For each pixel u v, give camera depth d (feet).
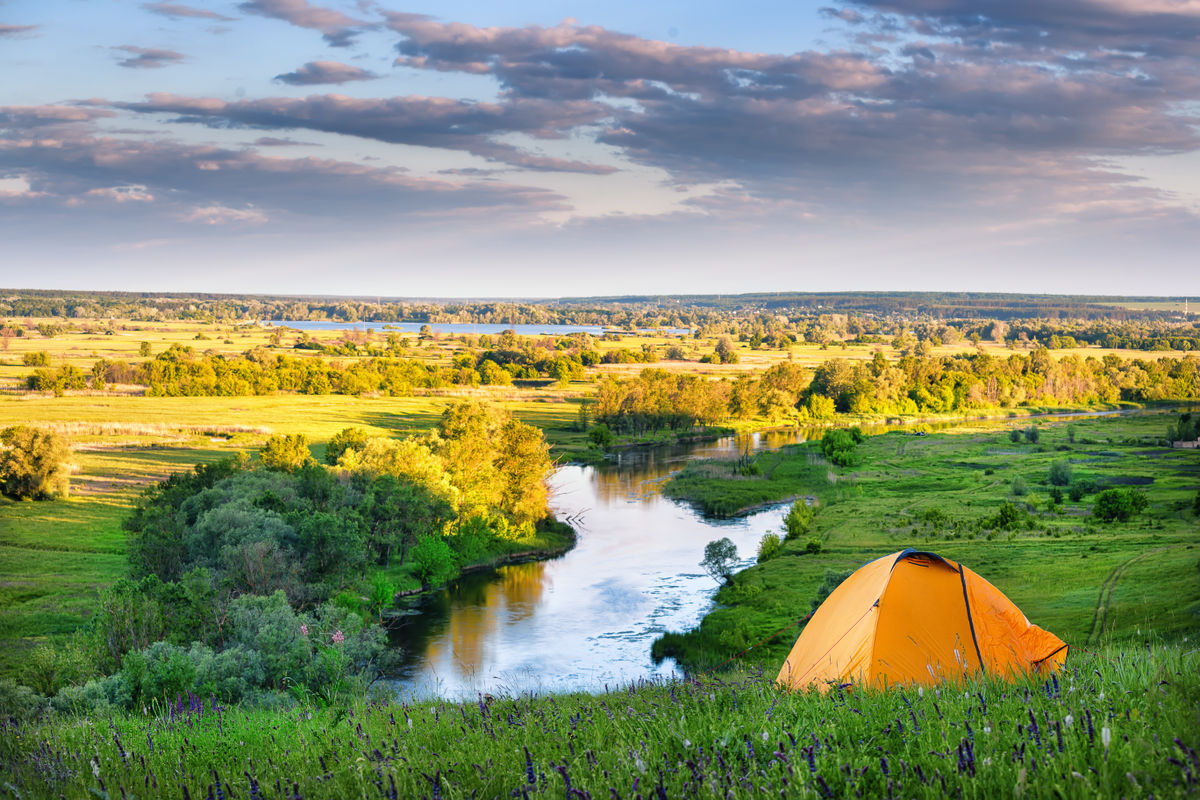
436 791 15.88
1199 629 130.11
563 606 226.38
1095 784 12.70
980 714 18.11
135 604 147.95
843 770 14.73
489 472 306.35
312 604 206.80
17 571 243.60
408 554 277.03
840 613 46.24
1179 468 438.81
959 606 42.80
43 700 101.65
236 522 218.59
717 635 188.55
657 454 513.86
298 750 22.25
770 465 458.50
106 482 375.66
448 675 169.99
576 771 16.35
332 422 577.02
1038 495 375.66
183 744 23.77
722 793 14.21
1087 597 186.19
